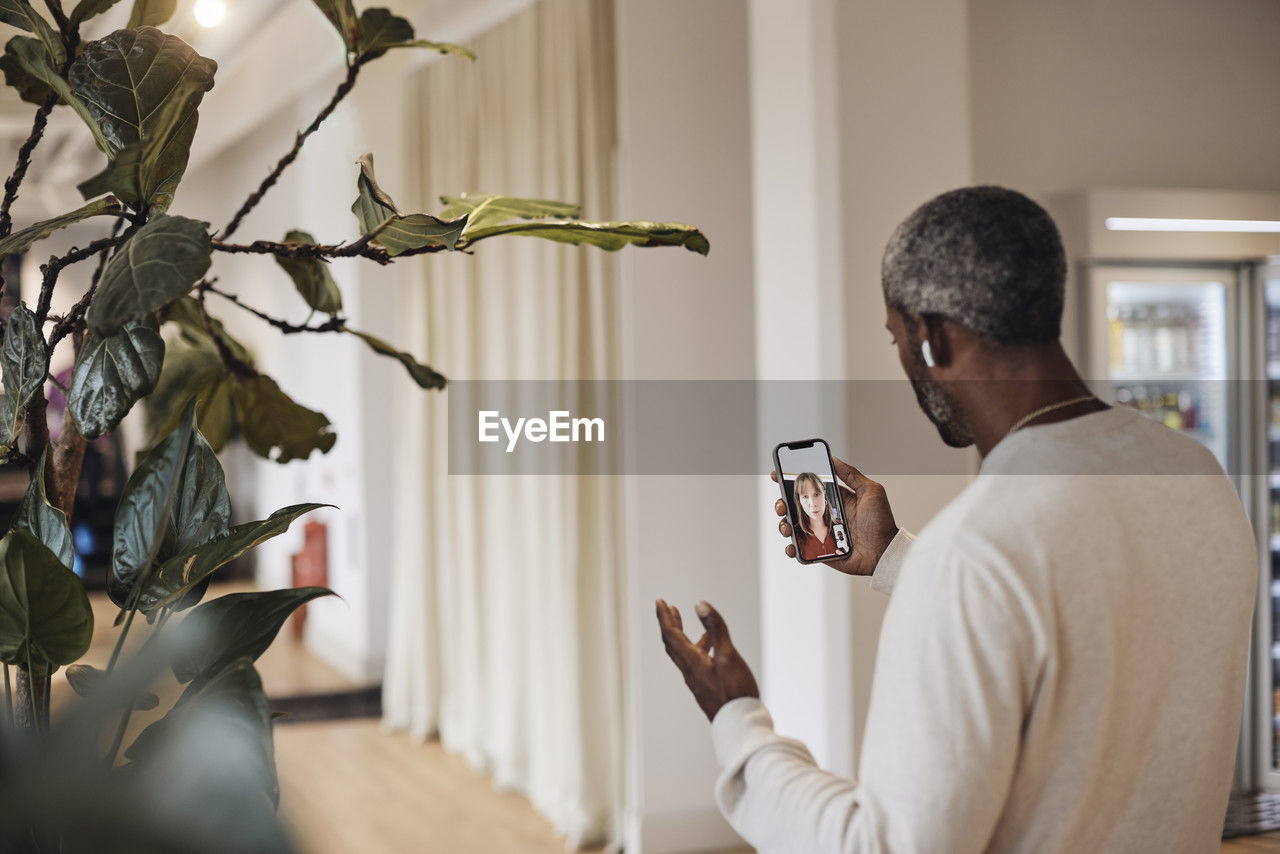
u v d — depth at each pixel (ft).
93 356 2.83
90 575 28.35
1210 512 3.24
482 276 15.43
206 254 2.50
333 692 20.54
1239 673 3.30
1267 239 12.12
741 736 3.60
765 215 10.79
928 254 3.26
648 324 12.55
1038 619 2.87
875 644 9.88
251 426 4.75
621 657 13.01
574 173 13.23
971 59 11.59
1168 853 3.19
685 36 12.71
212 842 1.69
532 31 14.06
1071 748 2.97
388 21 3.82
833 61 9.85
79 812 1.63
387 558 21.30
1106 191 11.57
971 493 3.15
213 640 2.65
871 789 2.99
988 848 3.10
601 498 13.16
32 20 3.09
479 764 15.57
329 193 22.34
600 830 12.89
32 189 24.02
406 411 17.53
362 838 12.92
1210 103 12.34
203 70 2.94
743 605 12.89
